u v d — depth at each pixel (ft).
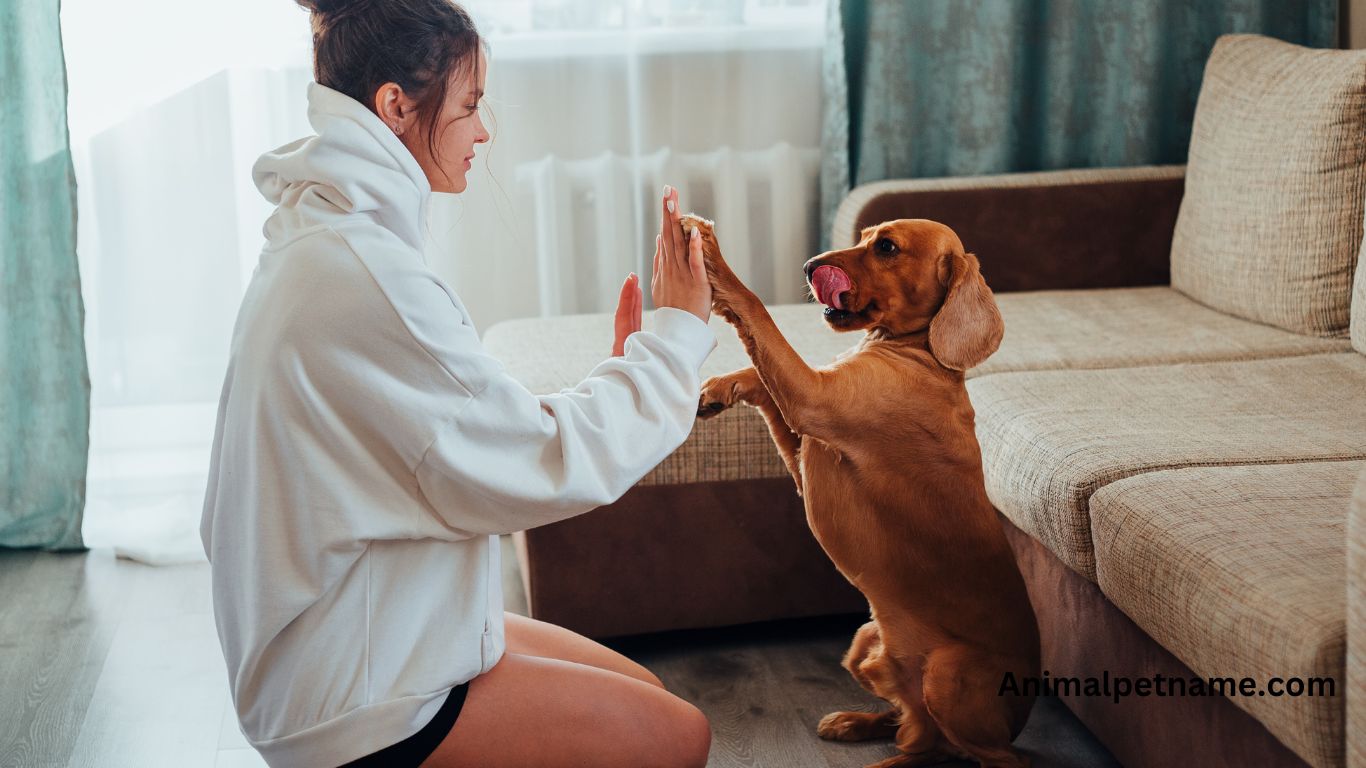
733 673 7.33
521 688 4.62
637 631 7.52
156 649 7.80
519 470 4.39
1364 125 7.91
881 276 5.68
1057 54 10.37
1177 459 5.91
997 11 10.23
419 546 4.39
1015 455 6.50
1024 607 5.94
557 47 10.16
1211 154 9.08
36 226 8.86
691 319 4.91
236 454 4.26
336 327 4.15
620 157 10.43
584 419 4.51
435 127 4.56
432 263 10.35
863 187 10.00
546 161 10.36
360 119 4.34
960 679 5.75
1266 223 8.39
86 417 9.16
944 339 5.58
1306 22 10.46
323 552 4.19
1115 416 6.64
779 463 7.42
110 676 7.47
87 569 9.02
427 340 4.22
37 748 6.68
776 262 10.91
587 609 7.43
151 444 10.01
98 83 9.42
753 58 10.45
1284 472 5.59
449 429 4.27
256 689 4.35
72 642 7.90
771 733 6.64
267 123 9.77
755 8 10.35
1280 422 6.46
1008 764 5.88
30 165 8.77
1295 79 8.43
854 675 6.34
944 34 10.31
